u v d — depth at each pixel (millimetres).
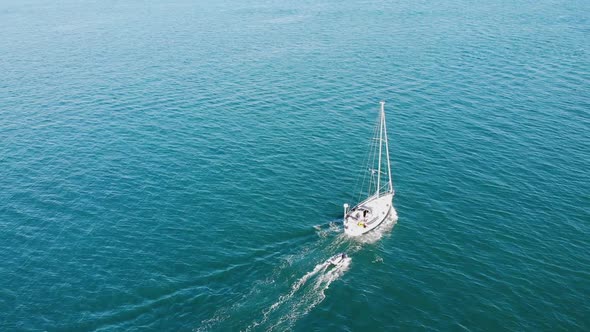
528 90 99938
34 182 71125
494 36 141625
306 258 53531
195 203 64875
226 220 61062
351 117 91000
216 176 71562
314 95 101812
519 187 66562
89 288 50094
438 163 73688
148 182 70375
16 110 96688
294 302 47438
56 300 48625
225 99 100625
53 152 79938
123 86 109000
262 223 60312
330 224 59938
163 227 59969
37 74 118188
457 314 46344
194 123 89750
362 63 120938
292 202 64875
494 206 62688
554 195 64438
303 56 128750
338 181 70125
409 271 51938
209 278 50906
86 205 65062
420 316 46188
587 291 48719
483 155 75375
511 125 84812
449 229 58625
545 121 85750
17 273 52656
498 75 109062
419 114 90812
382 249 55219
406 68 115875
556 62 116938
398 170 72188
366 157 76500
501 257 53781
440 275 51375
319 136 83875
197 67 121312
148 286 50031
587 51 124875
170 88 107375
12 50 139875
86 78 114812
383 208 60750
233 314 45906
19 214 63344
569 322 45156
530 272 51375
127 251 55688
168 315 46094
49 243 57531
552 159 73250
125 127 88688
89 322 45656
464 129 84125
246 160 76125
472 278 50844
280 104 97625
